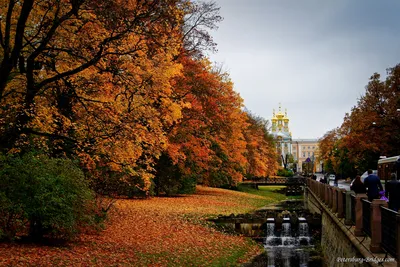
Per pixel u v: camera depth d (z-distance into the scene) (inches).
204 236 780.0
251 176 2918.3
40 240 538.9
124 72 549.6
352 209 503.5
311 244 845.2
